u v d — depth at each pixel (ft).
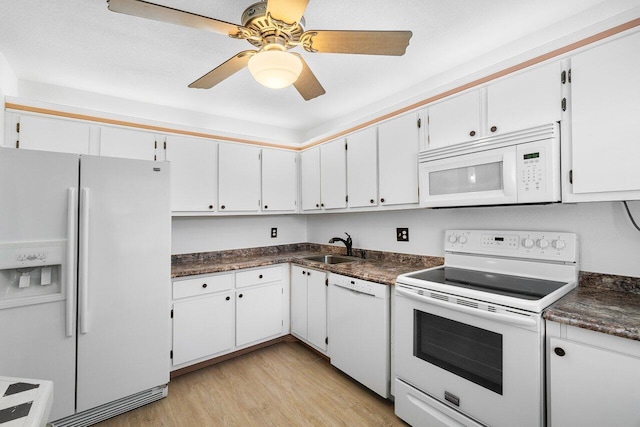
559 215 5.47
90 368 5.69
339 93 8.18
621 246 4.83
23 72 6.71
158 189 6.48
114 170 5.97
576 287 5.16
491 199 5.27
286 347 9.25
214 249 9.76
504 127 5.25
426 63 6.66
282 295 9.37
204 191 8.54
